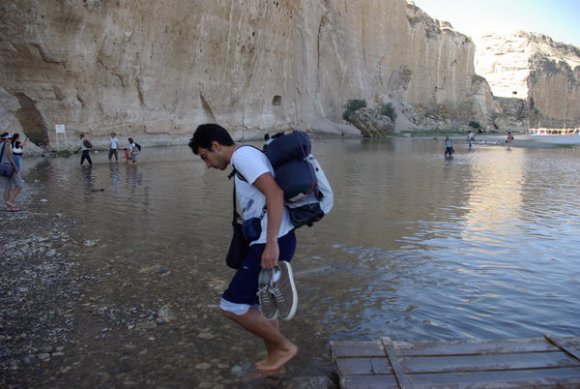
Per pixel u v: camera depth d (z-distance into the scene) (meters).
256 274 2.90
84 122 24.25
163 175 14.52
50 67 21.58
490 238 7.07
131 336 3.68
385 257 5.97
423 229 7.62
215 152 2.91
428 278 5.20
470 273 5.39
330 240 6.81
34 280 4.86
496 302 4.53
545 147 37.94
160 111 29.56
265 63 39.66
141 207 9.09
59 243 6.32
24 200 9.72
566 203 10.33
